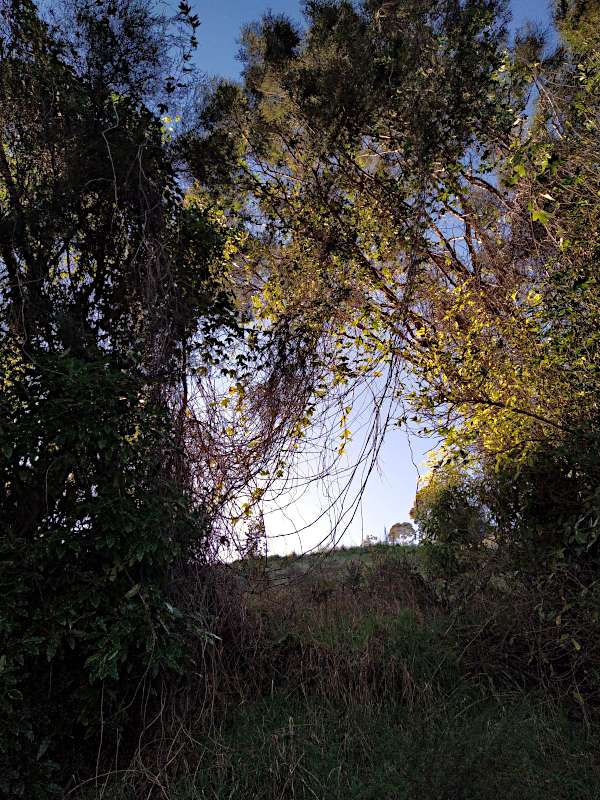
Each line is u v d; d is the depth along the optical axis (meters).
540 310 5.33
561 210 5.19
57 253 4.27
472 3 5.26
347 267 6.05
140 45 4.38
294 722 3.90
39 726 3.38
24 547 3.48
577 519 4.68
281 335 5.44
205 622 4.20
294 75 5.81
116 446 3.66
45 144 4.17
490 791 2.98
